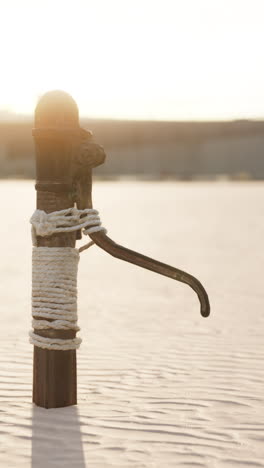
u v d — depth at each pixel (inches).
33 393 196.1
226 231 790.5
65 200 196.2
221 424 178.2
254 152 3814.0
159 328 298.7
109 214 1051.3
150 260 194.5
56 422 179.8
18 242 676.7
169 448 162.1
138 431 173.2
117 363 239.5
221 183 2506.2
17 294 389.7
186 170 3617.1
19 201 1386.6
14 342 268.1
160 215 1037.8
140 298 376.8
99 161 199.6
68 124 195.2
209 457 156.9
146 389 209.0
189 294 390.3
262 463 153.7
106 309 344.5
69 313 193.9
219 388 209.6
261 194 1706.4
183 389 208.8
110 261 539.5
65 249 194.7
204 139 3981.3
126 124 4210.1
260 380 218.2
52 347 191.0
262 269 484.7
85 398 200.8
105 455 157.8
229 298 373.7
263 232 780.0
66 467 151.1
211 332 290.0
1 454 158.2
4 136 3622.0
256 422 179.5
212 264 509.7
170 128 4178.2
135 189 1993.1
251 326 301.7
